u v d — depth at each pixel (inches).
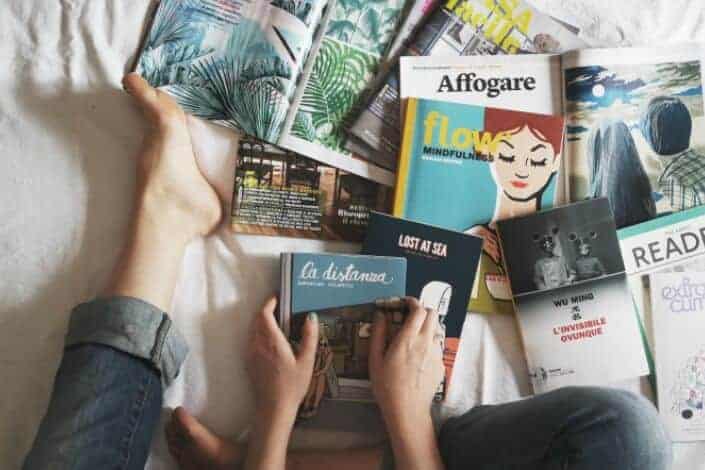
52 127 31.4
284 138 32.5
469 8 33.9
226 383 31.3
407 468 29.5
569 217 33.0
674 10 34.5
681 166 33.7
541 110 33.8
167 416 31.0
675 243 33.5
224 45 32.5
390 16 33.6
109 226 31.3
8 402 29.9
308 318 31.0
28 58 31.6
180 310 31.3
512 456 27.3
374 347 31.0
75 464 25.6
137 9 32.3
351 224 32.8
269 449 29.4
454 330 32.2
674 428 32.7
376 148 33.1
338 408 31.6
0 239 30.7
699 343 33.2
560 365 32.6
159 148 30.8
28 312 30.5
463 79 33.6
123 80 31.1
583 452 25.3
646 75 33.9
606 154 33.6
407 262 32.1
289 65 32.5
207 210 31.4
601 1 34.3
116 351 27.3
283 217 32.4
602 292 32.9
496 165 33.2
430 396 30.7
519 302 32.7
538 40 34.1
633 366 32.8
